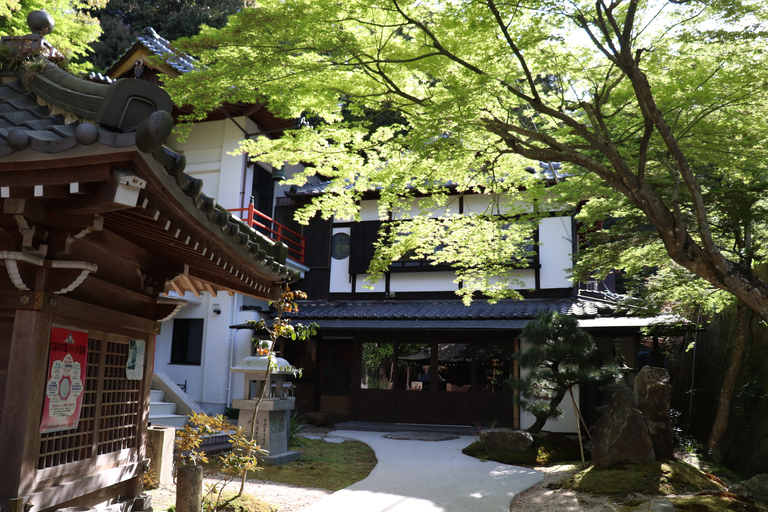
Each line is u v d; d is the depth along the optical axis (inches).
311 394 639.8
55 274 136.3
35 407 132.4
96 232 154.3
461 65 266.2
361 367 590.6
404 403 570.6
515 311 560.4
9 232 132.0
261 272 191.8
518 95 263.4
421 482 310.0
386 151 306.8
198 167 641.0
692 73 266.5
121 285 180.9
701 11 246.5
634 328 498.0
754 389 431.8
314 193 673.6
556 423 524.1
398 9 233.1
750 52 247.4
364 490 284.8
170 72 585.3
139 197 114.5
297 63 249.6
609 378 406.6
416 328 537.6
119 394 181.3
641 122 299.9
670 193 339.6
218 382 592.7
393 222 365.4
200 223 138.1
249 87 255.3
